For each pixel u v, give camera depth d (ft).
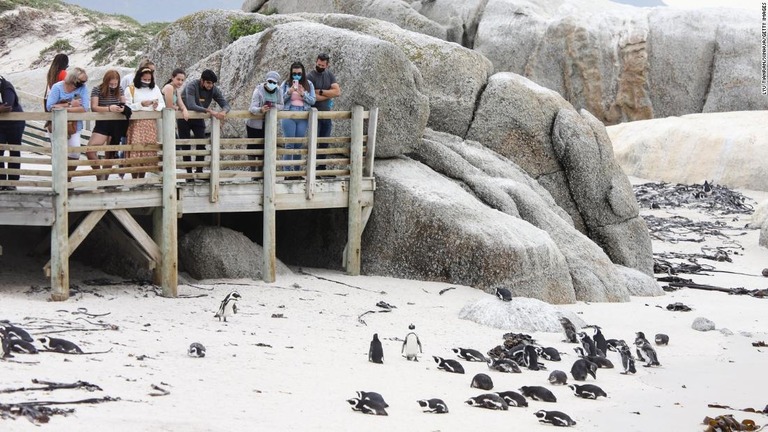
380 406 47.75
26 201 67.87
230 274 79.97
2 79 69.05
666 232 135.95
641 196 159.84
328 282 81.71
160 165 72.38
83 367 49.37
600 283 89.71
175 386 48.39
